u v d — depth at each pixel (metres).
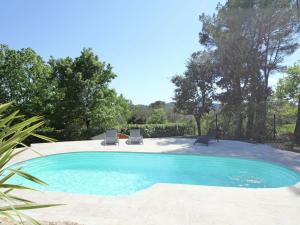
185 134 23.75
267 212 4.74
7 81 21.69
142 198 5.48
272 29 17.89
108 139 14.49
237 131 19.11
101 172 10.28
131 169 10.70
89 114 20.77
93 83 20.58
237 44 18.59
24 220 3.51
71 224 3.91
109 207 4.95
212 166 10.97
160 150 12.34
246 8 18.05
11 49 21.78
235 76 19.22
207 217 4.50
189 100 23.53
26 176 1.93
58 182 8.95
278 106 18.89
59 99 21.52
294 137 16.70
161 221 4.30
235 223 4.26
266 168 9.70
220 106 21.34
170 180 9.23
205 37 21.66
